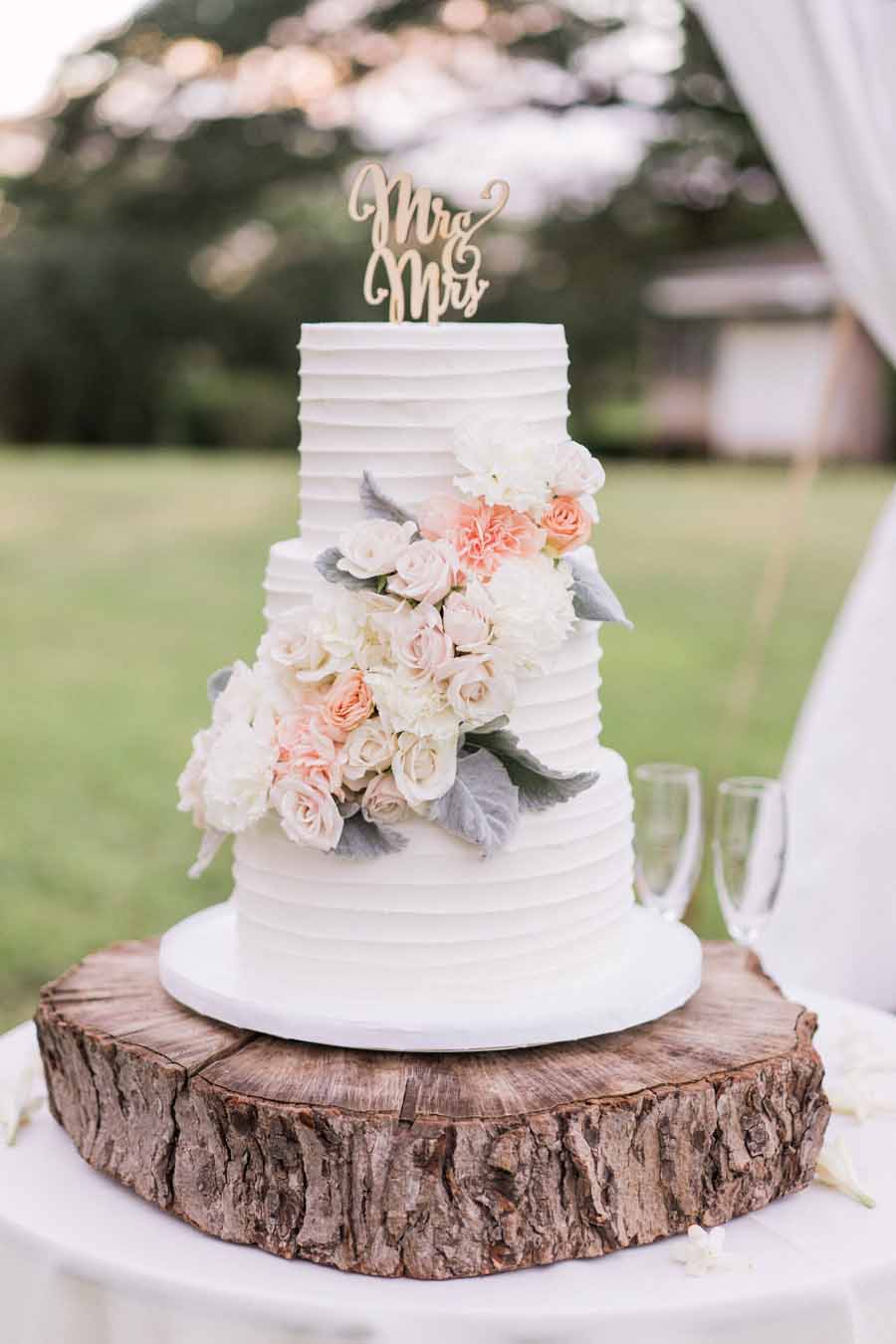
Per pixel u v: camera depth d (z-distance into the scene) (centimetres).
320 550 241
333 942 231
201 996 236
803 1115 224
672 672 1163
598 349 2053
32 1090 266
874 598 375
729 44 342
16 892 752
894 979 377
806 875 378
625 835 248
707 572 1466
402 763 221
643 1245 212
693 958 250
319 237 1908
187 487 1831
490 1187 204
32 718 1072
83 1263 206
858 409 2052
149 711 1086
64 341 1955
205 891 752
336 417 236
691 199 1977
